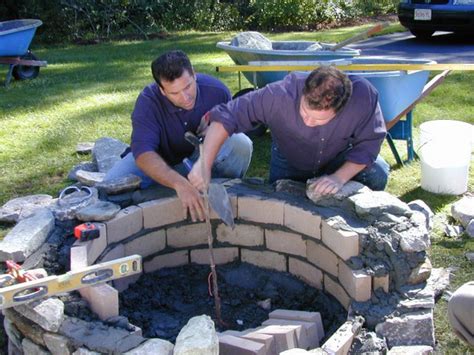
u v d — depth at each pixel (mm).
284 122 3150
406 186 4582
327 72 2760
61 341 2438
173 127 3455
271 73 5449
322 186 3172
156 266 3408
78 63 9906
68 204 3328
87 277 2510
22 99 7426
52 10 12797
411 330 2680
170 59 3172
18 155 5434
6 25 8523
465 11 10773
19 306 2523
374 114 3170
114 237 3141
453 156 4336
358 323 2658
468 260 3525
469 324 2195
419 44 11148
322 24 14727
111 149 4949
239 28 14586
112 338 2400
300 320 2854
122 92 7652
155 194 3436
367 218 3014
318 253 3141
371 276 2770
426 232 2893
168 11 14203
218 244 3480
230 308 3213
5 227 3992
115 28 13547
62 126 6242
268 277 3385
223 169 3717
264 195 3354
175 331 2986
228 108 3152
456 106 6500
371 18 15562
